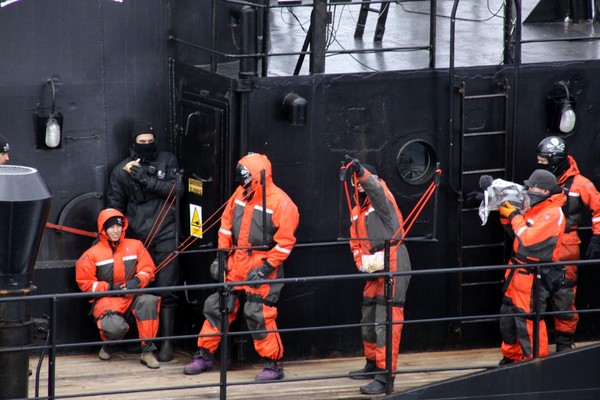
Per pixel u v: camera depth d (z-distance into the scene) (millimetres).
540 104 36594
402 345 36562
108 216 35438
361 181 31703
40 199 28516
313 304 35781
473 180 36500
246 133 34406
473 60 38719
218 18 38281
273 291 33656
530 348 33219
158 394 32656
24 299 28266
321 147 35188
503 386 32688
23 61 35750
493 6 45750
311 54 34938
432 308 36625
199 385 30219
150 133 36531
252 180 33156
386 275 30812
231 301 34094
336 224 35688
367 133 35531
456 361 35750
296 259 35375
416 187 36156
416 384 33469
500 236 36812
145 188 36469
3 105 35719
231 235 34250
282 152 34844
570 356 33062
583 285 37469
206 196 35844
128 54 37094
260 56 34375
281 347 33875
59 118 36000
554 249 33219
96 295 28953
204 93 35719
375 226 32750
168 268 37062
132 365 35875
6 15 35281
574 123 36469
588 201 35156
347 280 35969
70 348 37250
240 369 35281
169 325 36656
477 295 36844
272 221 33469
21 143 36156
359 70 36594
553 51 39719
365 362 35812
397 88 35531
